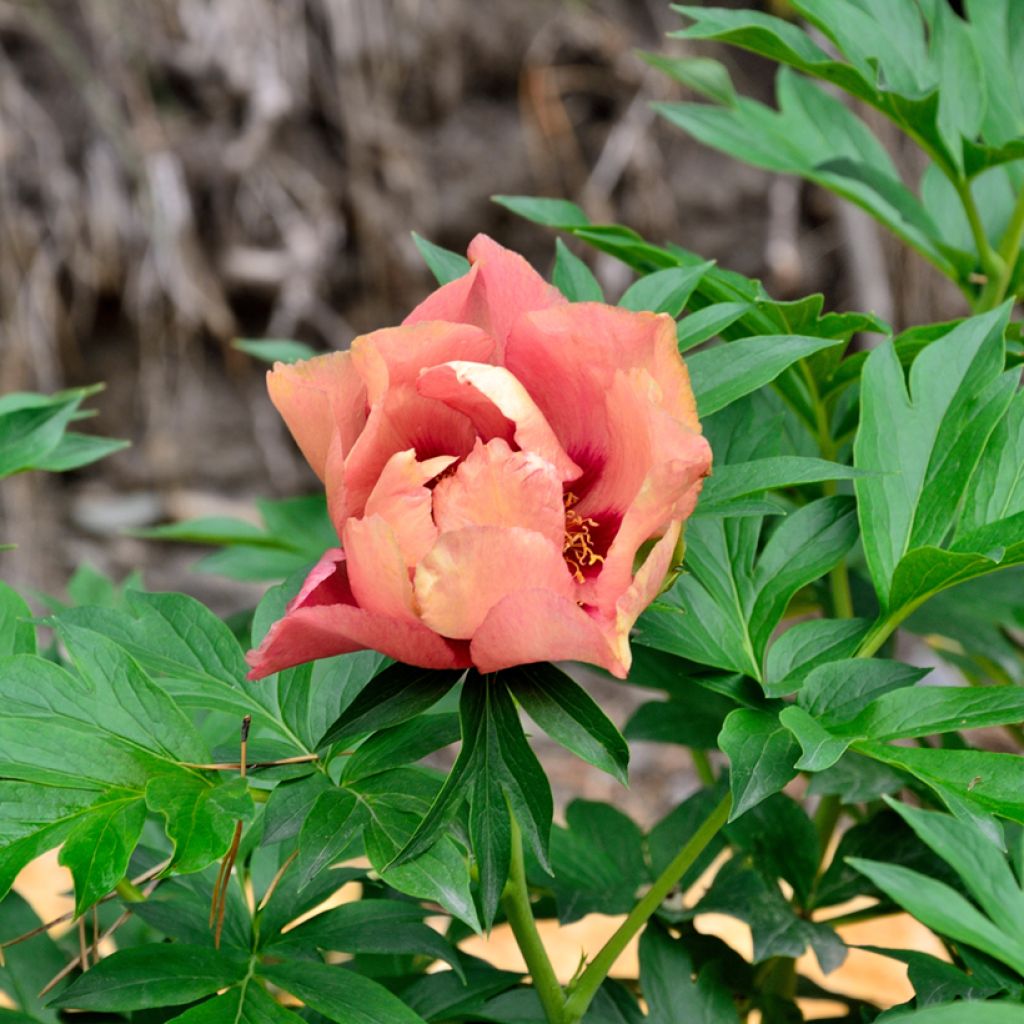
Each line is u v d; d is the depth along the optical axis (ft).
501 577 4.24
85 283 13.30
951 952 4.92
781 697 4.55
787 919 4.87
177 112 13.32
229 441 13.84
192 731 4.49
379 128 13.43
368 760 4.48
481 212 13.70
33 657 4.48
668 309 4.70
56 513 13.60
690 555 4.67
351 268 13.69
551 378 4.45
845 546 4.66
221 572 5.69
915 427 4.66
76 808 4.36
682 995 4.83
